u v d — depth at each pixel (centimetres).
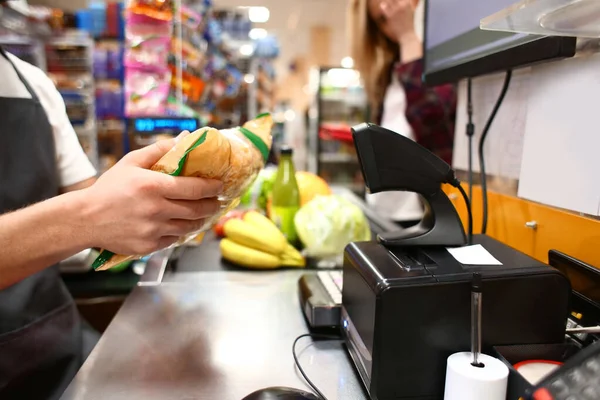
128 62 142
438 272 51
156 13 142
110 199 50
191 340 68
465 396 43
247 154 61
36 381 86
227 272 99
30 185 96
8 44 208
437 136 164
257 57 392
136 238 52
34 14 210
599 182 57
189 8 175
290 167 112
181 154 51
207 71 202
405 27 183
